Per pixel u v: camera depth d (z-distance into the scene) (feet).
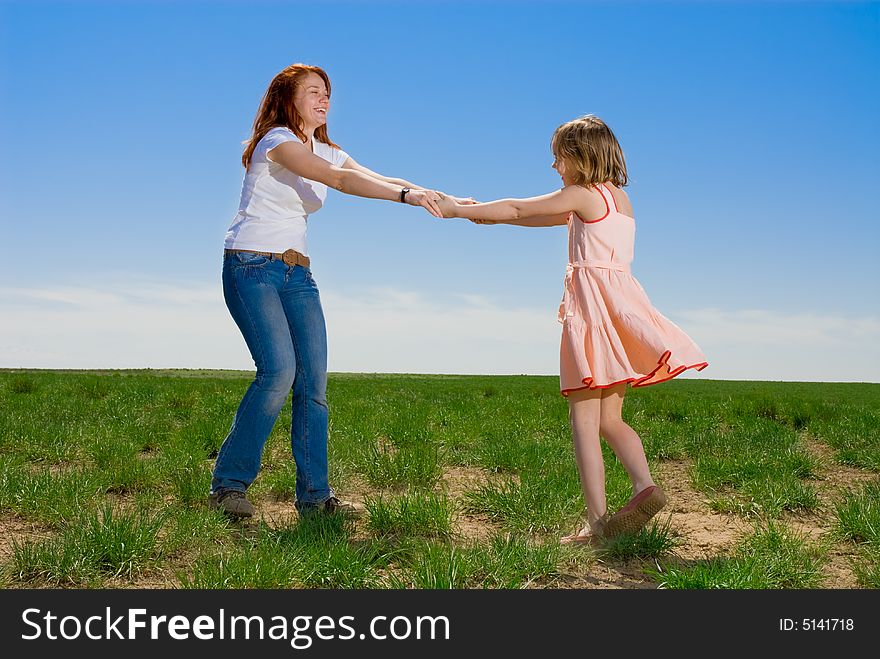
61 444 22.17
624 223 13.67
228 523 14.43
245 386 51.01
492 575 11.60
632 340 13.09
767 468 20.15
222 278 15.33
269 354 14.89
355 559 11.78
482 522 15.56
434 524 14.37
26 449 21.79
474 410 34.88
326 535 12.99
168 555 12.66
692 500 18.25
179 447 22.20
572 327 13.34
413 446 22.75
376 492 18.48
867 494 17.81
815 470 21.93
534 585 11.64
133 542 12.02
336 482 18.66
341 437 24.07
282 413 29.71
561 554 12.57
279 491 17.87
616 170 13.62
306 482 15.60
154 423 27.14
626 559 13.05
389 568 12.39
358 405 34.83
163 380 55.88
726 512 16.97
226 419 26.53
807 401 43.75
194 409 33.24
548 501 15.65
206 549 12.89
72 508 14.73
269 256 15.05
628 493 17.12
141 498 16.10
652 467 22.59
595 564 12.73
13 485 15.74
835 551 14.02
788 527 15.58
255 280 14.92
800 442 27.30
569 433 27.55
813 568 12.35
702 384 104.12
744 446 24.58
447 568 11.43
